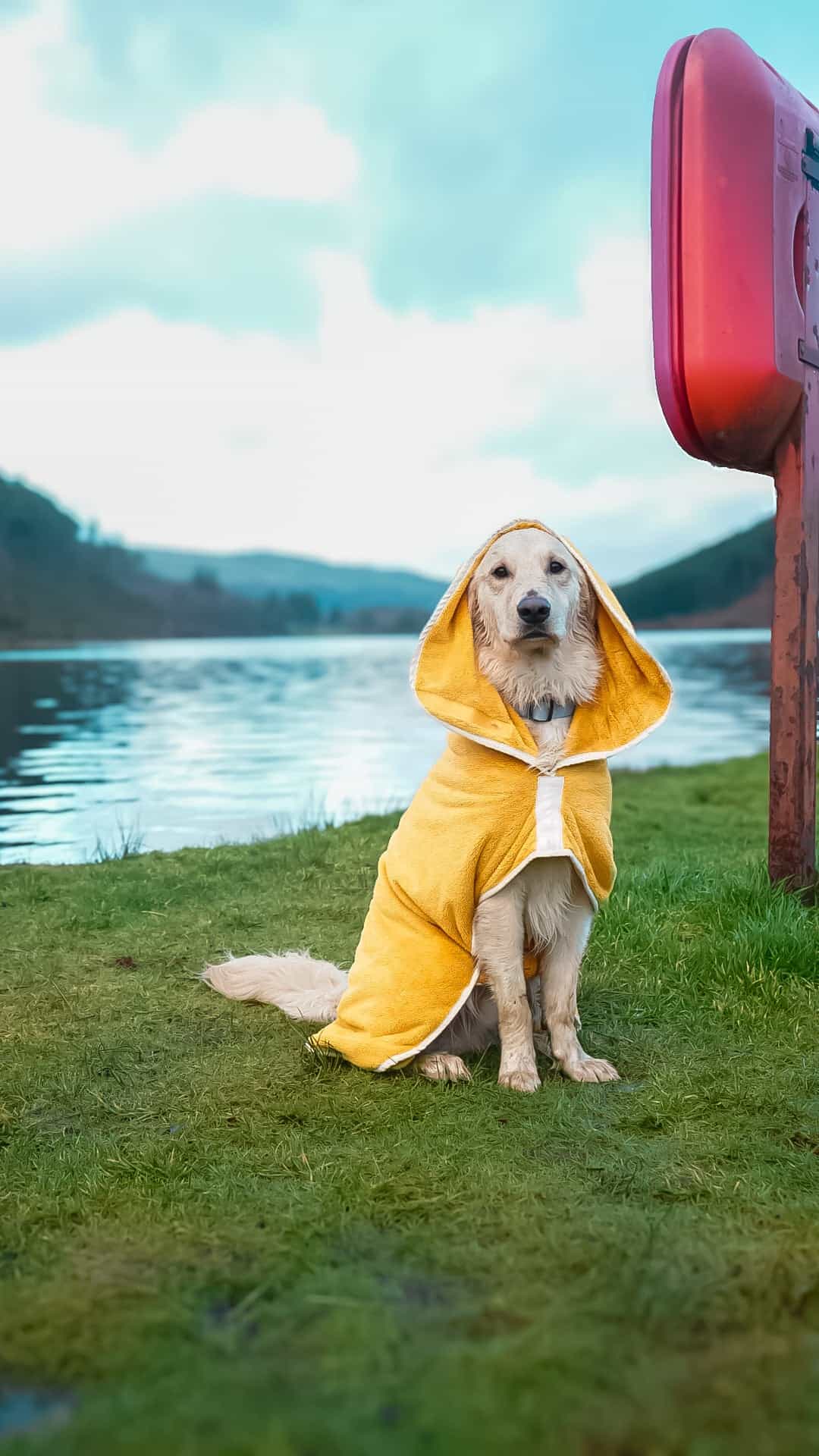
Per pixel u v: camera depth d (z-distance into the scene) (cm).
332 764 1302
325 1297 200
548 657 346
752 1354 179
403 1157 277
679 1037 382
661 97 457
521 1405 164
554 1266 213
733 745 1644
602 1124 305
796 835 515
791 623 507
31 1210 244
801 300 486
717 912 495
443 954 351
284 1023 396
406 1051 345
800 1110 312
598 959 460
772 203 461
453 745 361
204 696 2584
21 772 1227
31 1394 173
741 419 473
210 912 557
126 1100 322
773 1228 233
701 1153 282
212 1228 233
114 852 720
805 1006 403
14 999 420
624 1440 158
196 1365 178
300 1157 277
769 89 463
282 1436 157
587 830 343
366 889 602
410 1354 179
